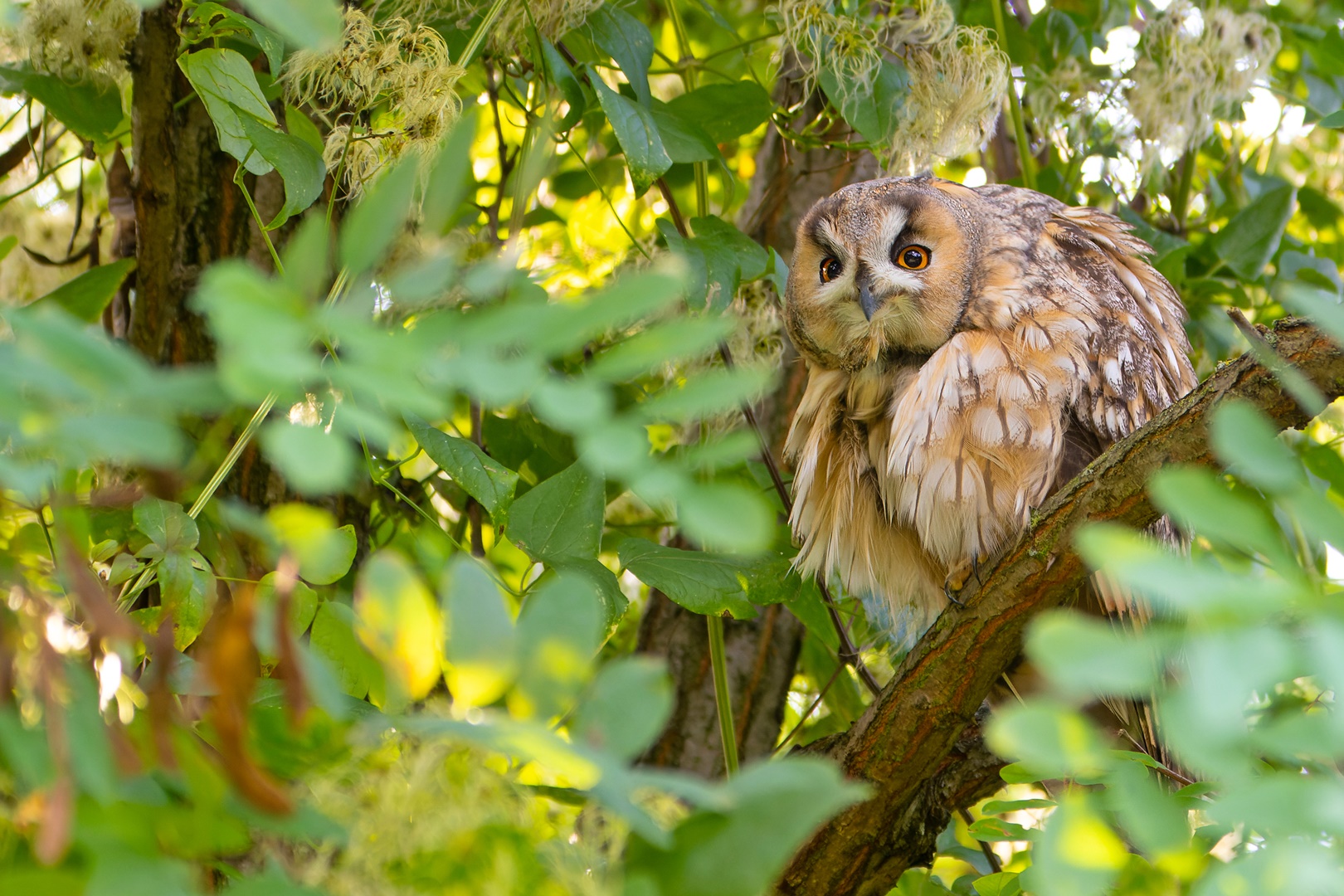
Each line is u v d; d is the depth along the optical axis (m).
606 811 2.55
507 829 2.51
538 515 6.02
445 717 2.47
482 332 2.06
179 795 2.41
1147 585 1.88
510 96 8.06
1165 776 4.79
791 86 9.33
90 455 2.30
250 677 2.27
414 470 8.95
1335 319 2.04
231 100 5.57
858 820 6.17
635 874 2.36
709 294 7.41
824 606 8.12
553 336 2.02
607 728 2.32
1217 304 9.95
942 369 7.30
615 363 2.04
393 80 6.16
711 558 6.82
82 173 8.02
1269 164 11.12
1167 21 9.61
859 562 8.13
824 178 9.65
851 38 7.75
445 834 2.49
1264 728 2.07
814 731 10.00
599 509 6.03
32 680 2.29
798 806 2.32
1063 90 9.79
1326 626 1.86
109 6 6.92
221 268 1.98
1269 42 9.66
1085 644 1.88
